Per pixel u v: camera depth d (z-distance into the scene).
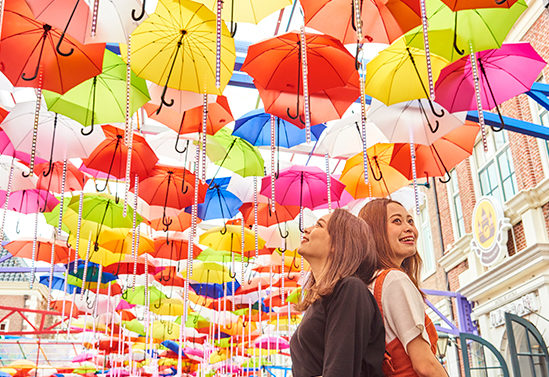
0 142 5.01
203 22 3.46
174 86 3.69
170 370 16.44
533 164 10.06
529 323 8.50
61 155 4.73
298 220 7.41
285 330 14.84
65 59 3.38
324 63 3.87
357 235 1.66
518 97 10.56
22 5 3.15
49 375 12.02
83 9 2.98
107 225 6.41
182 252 7.94
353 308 1.40
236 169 5.77
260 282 9.38
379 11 3.25
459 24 3.37
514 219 10.45
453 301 12.77
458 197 13.27
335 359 1.32
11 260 22.66
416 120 4.29
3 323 21.56
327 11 3.29
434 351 1.58
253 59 3.86
